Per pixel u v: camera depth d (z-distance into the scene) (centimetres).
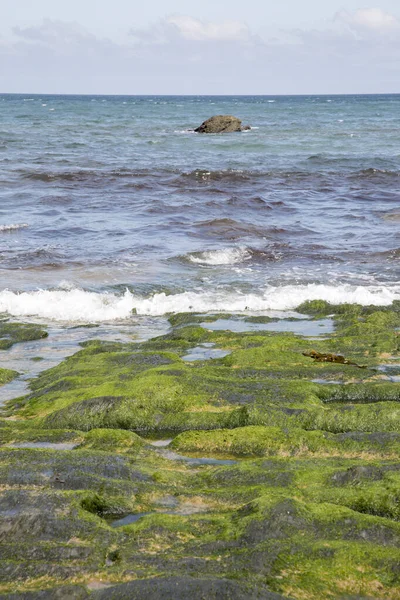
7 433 1033
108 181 3841
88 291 1925
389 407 1068
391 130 8156
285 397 1127
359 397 1190
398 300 1830
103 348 1447
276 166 4669
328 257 2341
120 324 1709
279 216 3050
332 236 2672
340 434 977
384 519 707
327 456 941
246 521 704
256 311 1795
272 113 13338
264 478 830
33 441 1004
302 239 2622
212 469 871
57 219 2886
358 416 1055
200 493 805
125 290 1950
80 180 3859
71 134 7238
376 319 1634
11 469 828
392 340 1448
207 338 1516
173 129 8381
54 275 2086
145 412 1100
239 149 5878
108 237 2595
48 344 1544
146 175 4053
